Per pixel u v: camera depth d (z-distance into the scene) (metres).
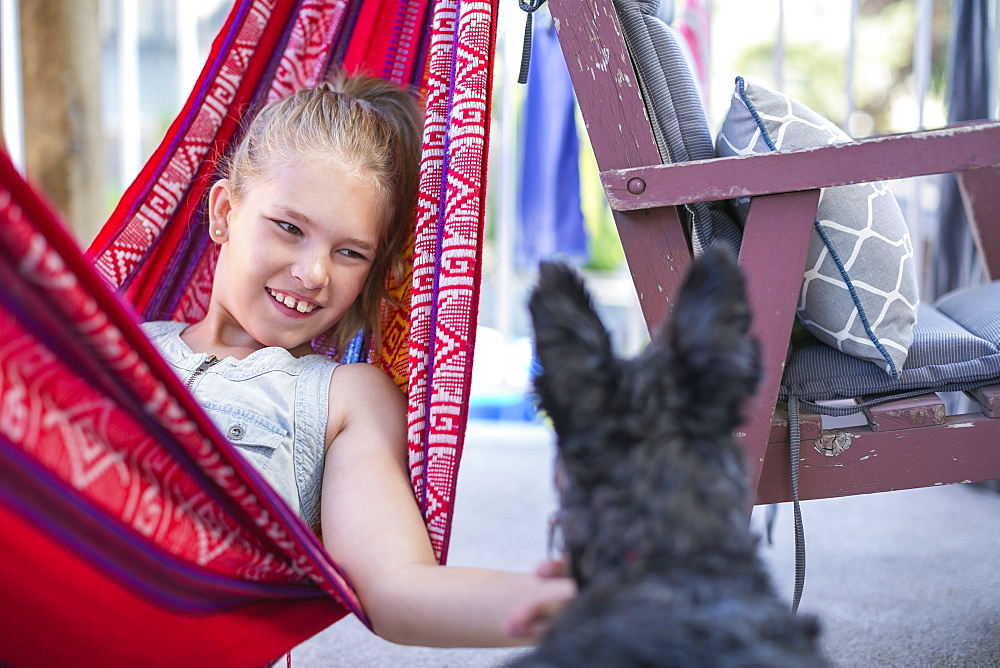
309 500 1.28
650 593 0.68
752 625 0.67
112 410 0.90
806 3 6.73
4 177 0.73
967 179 1.99
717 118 4.66
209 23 4.80
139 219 1.53
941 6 5.79
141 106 6.00
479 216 1.28
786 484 1.38
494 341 3.90
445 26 1.38
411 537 1.12
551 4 1.35
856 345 1.39
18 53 3.19
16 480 0.78
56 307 0.80
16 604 0.83
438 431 1.23
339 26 1.63
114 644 0.90
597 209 5.16
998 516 2.39
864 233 1.39
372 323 1.52
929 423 1.36
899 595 1.88
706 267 0.79
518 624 0.82
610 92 1.34
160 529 0.92
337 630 1.84
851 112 3.26
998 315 1.51
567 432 0.77
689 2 3.19
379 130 1.45
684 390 0.75
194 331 1.49
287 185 1.36
